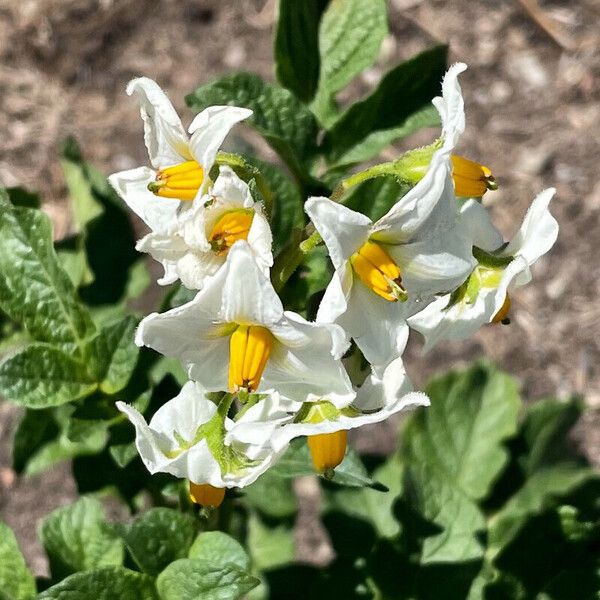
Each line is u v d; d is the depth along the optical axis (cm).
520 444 19
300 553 25
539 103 29
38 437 15
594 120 29
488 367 19
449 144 10
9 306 13
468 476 19
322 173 15
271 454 11
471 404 19
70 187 18
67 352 13
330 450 11
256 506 19
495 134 29
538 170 28
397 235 11
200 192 11
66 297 13
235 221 11
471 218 12
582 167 28
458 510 16
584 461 20
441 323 12
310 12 14
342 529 18
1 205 13
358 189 13
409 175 11
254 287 10
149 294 26
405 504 16
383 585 16
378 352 11
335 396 11
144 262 17
